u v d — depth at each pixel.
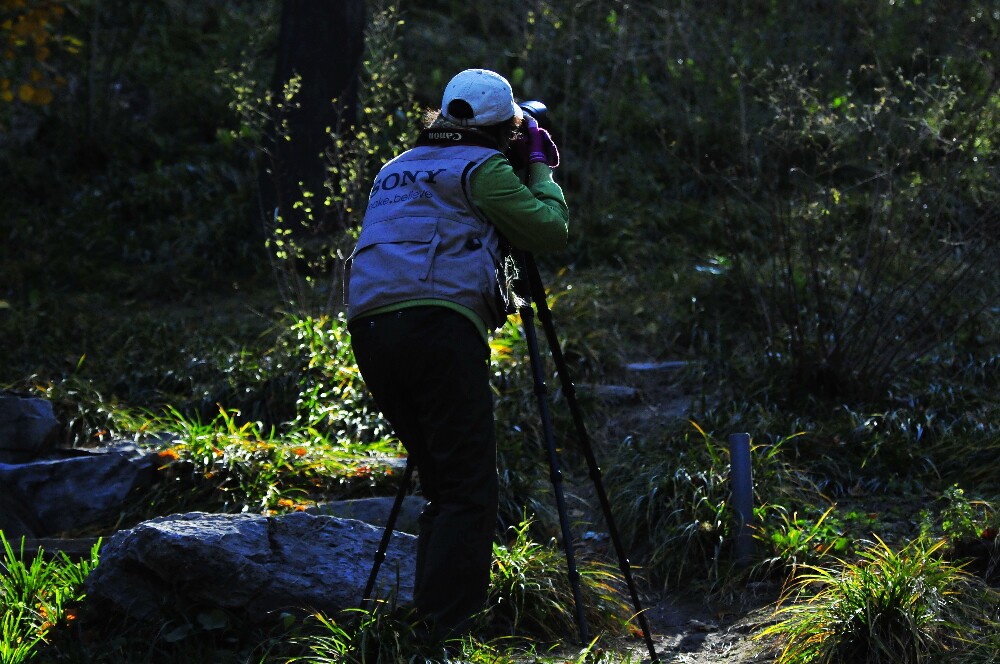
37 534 7.79
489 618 6.21
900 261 11.02
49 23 15.82
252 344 11.38
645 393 10.29
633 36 17.42
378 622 5.54
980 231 9.93
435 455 5.33
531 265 5.66
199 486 8.01
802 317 10.80
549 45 17.42
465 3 19.77
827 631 5.88
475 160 5.32
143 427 9.20
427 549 5.39
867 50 16.47
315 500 7.96
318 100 14.42
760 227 13.62
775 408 9.36
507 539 7.77
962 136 10.54
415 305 5.17
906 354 10.34
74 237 14.82
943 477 8.52
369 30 14.88
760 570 7.15
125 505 7.98
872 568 6.25
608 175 15.41
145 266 14.36
